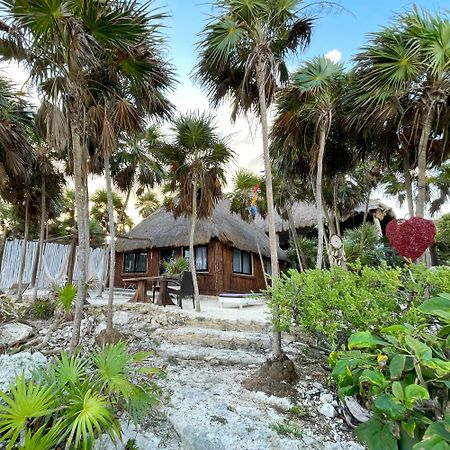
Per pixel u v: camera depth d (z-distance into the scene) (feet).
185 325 18.03
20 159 22.12
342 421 8.42
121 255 46.44
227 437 7.43
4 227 36.19
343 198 36.63
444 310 5.49
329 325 8.95
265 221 55.67
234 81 15.61
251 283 42.37
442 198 37.83
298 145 23.40
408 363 4.87
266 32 13.52
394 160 22.18
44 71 12.78
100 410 6.21
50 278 31.42
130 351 13.73
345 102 19.22
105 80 15.61
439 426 4.06
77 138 12.85
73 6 10.94
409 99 17.61
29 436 5.77
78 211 12.79
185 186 26.03
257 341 14.74
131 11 11.87
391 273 9.47
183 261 29.04
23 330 16.16
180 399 9.25
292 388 10.09
